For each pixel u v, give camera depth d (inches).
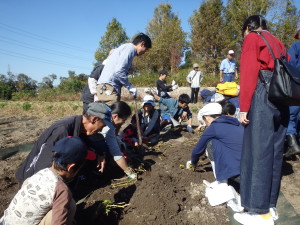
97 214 109.6
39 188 77.4
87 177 145.3
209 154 126.9
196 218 110.8
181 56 1343.5
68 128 105.8
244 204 102.0
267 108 96.7
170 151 189.2
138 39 167.0
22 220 77.0
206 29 1093.1
